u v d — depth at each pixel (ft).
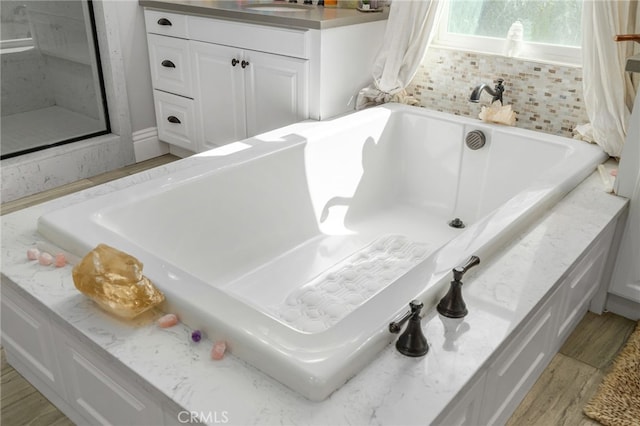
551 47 8.63
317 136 8.08
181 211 6.61
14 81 10.00
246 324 4.20
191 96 10.72
